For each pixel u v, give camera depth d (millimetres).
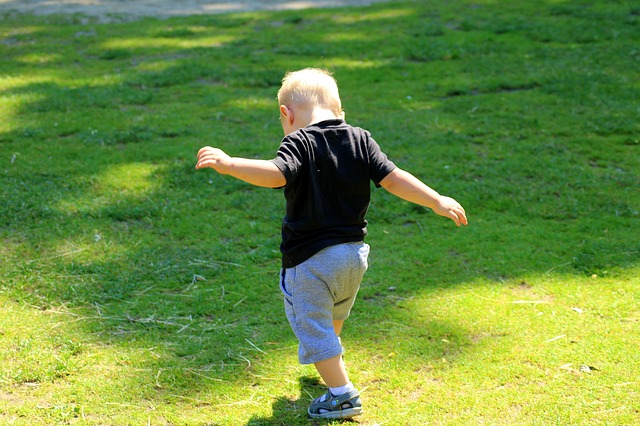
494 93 9266
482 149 7316
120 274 4859
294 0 15742
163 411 3498
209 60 10641
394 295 4637
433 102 8867
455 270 4969
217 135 7621
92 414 3463
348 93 9180
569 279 4816
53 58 10797
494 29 12375
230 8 14961
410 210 5945
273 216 5824
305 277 3336
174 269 4945
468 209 6000
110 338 4117
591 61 10484
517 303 4516
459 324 4281
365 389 3682
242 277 4859
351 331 4203
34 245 5223
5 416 3424
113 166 6738
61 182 6348
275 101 8891
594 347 4004
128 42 11797
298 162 3252
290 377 3799
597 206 6027
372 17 13633
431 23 12922
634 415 3418
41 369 3775
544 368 3826
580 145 7422
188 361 3916
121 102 8703
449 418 3436
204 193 6238
